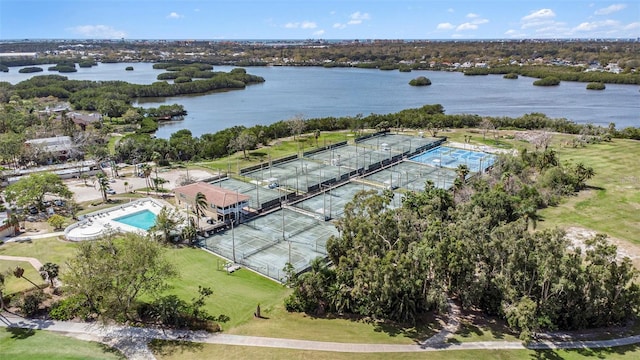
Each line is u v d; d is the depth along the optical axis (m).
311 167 125.50
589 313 54.16
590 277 53.91
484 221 63.44
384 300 55.34
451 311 58.88
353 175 117.75
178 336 51.31
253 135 147.12
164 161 132.12
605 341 53.06
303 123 166.75
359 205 68.69
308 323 55.00
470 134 167.38
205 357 47.53
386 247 60.12
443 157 135.88
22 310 54.38
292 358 47.50
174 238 79.19
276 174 119.31
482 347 50.91
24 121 178.75
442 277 58.44
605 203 97.44
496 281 56.31
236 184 110.62
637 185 108.06
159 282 54.06
